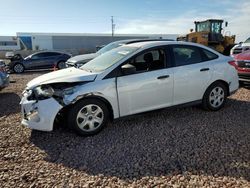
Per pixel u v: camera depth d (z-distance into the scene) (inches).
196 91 202.7
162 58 188.7
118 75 172.2
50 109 158.7
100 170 128.3
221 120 194.4
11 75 555.8
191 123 189.0
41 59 639.1
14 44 2059.5
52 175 124.1
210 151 144.6
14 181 119.1
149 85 180.4
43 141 162.4
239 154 140.4
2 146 155.9
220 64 212.2
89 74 169.0
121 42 381.7
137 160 137.1
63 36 1895.9
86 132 167.3
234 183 114.7
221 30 832.9
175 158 137.9
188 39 815.7
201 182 116.0
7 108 246.5
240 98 257.1
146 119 198.4
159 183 116.3
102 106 169.6
